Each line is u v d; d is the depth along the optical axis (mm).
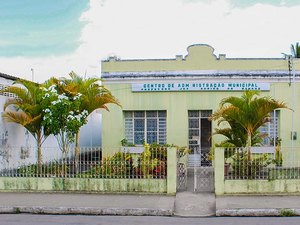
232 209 10820
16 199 12242
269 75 18562
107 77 19188
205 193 12961
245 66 18688
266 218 10414
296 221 10016
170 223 9797
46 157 13883
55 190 13273
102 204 11562
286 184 12656
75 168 13344
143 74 19031
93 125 25734
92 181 13141
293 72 18547
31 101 14422
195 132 19141
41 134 15648
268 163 13039
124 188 13031
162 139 19219
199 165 17953
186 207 11508
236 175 12758
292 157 13430
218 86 18688
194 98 18891
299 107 18609
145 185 12953
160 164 13078
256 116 13586
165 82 18953
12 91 14320
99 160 13305
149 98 19062
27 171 13477
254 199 12078
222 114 13859
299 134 18562
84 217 10648
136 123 19391
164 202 11781
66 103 13984
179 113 18938
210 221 10031
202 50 18828
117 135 19109
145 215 10914
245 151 12945
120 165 13156
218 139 18531
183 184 14266
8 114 14234
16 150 14328
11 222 9945
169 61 18969
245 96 14352
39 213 11180
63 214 11078
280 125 18594
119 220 10227
